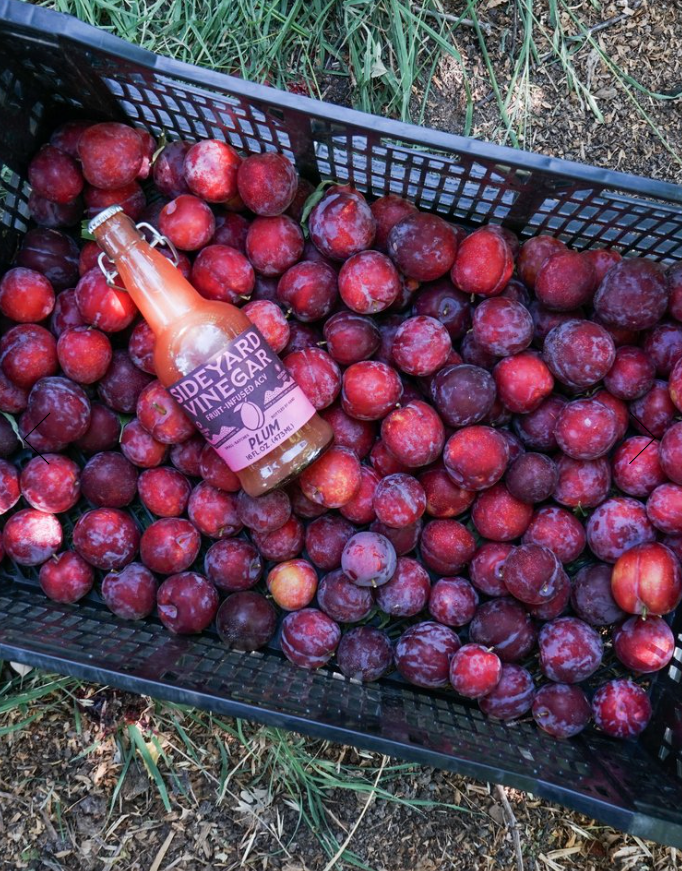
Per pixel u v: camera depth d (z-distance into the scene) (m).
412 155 0.58
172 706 0.71
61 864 0.69
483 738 0.58
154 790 0.70
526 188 0.59
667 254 0.62
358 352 0.59
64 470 0.62
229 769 0.71
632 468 0.61
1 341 0.61
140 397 0.60
